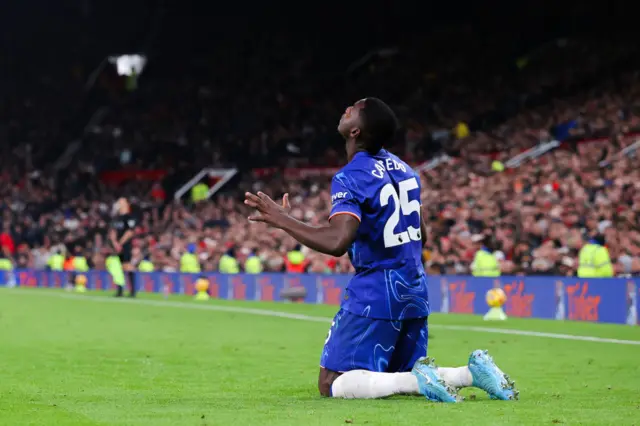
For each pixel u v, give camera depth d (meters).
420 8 72.38
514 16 67.88
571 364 15.11
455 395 8.95
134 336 20.56
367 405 8.62
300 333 21.70
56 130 76.75
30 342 18.80
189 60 78.88
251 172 65.12
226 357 15.95
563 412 8.09
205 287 39.47
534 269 32.94
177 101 74.12
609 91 52.41
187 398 10.09
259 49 75.62
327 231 9.18
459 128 58.06
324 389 9.66
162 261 49.25
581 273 28.98
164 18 79.62
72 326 23.38
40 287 51.50
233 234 48.50
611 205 37.28
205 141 69.12
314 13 75.38
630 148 43.47
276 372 13.59
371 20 73.75
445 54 66.75
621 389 11.51
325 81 70.38
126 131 73.44
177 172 66.94
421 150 57.69
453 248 37.50
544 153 49.28
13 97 78.62
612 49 59.03
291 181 59.88
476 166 49.91
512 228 37.34
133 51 80.69
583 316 26.75
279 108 69.25
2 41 79.88
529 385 12.05
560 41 63.75
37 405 9.18
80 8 81.12
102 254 51.12
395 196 9.54
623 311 25.56
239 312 30.14
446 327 24.36
